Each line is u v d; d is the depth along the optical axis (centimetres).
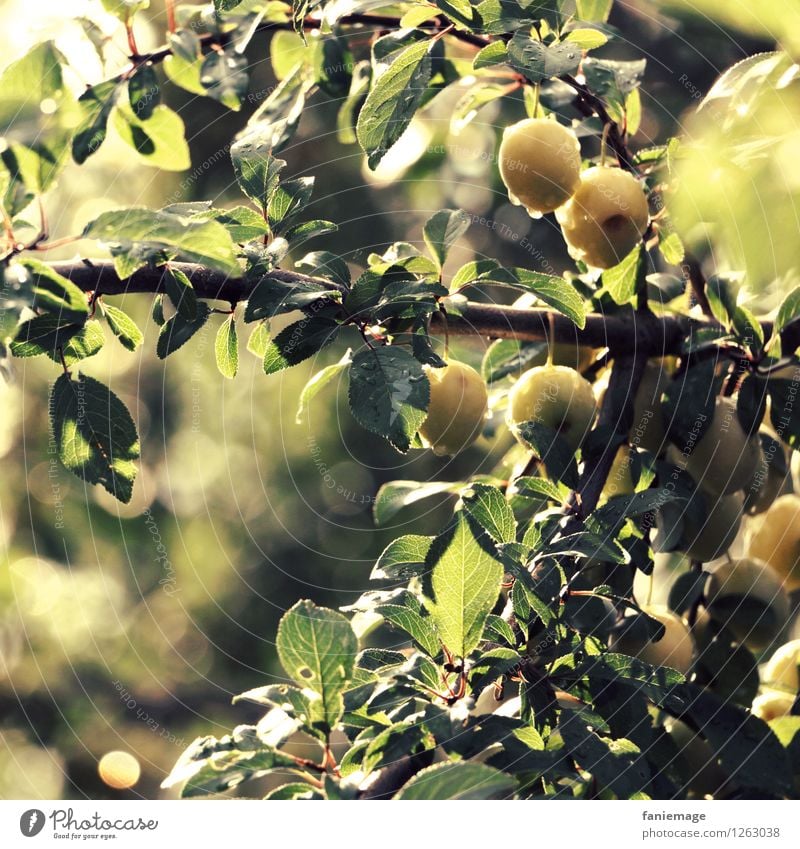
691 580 117
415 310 91
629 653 102
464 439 106
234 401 265
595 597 100
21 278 82
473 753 75
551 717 84
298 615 75
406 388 84
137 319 246
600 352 119
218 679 265
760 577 113
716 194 91
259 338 103
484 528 85
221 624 268
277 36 143
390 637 173
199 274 93
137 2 104
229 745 76
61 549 257
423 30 106
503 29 99
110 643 260
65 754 241
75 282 91
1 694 242
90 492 261
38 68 100
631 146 144
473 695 79
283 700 77
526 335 110
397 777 80
